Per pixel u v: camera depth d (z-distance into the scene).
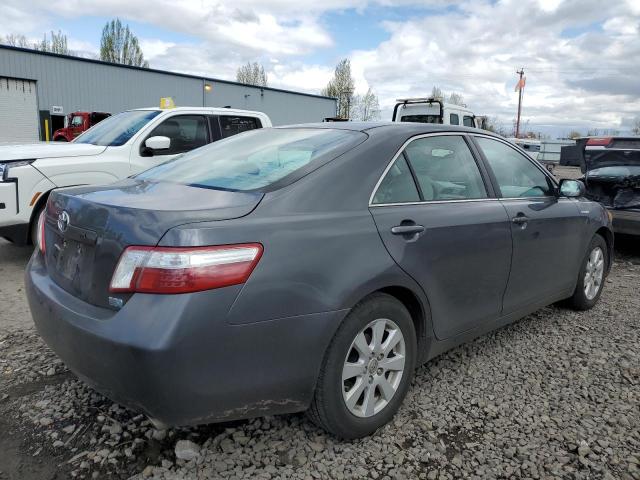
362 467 2.45
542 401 3.08
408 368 2.80
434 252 2.86
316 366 2.35
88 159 6.00
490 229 3.25
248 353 2.15
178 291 2.02
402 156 2.96
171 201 2.40
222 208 2.27
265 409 2.28
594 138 7.66
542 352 3.77
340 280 2.39
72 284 2.41
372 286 2.50
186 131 7.09
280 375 2.25
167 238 2.05
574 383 3.30
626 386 3.28
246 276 2.13
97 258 2.23
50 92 27.27
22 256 6.29
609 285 5.73
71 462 2.41
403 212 2.79
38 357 3.47
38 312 2.55
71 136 19.44
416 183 2.98
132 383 2.05
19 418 2.75
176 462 2.43
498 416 2.91
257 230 2.21
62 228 2.53
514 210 3.53
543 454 2.58
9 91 25.98
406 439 2.68
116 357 2.05
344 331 2.43
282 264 2.23
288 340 2.24
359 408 2.60
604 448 2.63
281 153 2.92
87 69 28.38
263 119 8.11
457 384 3.27
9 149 5.90
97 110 28.98
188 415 2.10
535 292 3.83
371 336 2.61
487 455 2.56
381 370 2.66
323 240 2.38
